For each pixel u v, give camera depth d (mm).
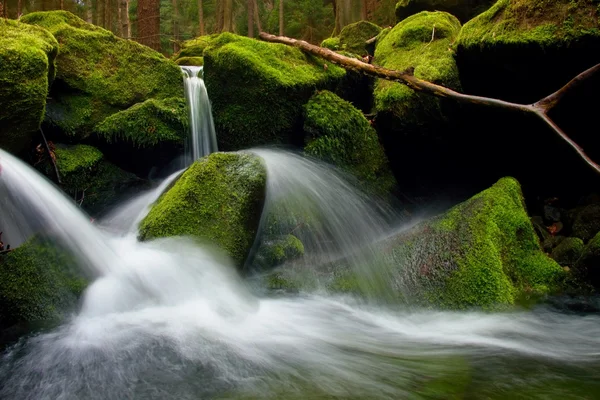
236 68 6129
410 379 2785
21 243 4152
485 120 5504
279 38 7445
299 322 3746
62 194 4832
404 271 4145
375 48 8516
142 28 12852
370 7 17250
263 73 6039
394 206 6191
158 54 7129
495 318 3660
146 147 6293
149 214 4672
